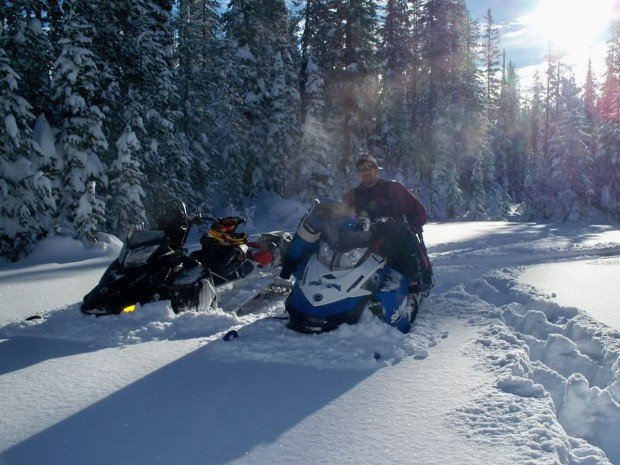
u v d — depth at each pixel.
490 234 17.27
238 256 6.86
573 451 2.78
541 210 39.66
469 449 2.68
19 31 16.00
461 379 3.67
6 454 2.78
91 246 15.07
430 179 40.75
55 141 16.84
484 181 44.09
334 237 5.24
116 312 5.43
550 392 3.68
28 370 4.08
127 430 3.02
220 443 2.84
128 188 18.20
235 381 3.76
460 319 5.43
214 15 35.53
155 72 20.17
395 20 40.16
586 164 38.69
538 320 5.30
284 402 3.38
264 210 32.41
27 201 14.63
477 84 42.28
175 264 5.87
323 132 31.52
